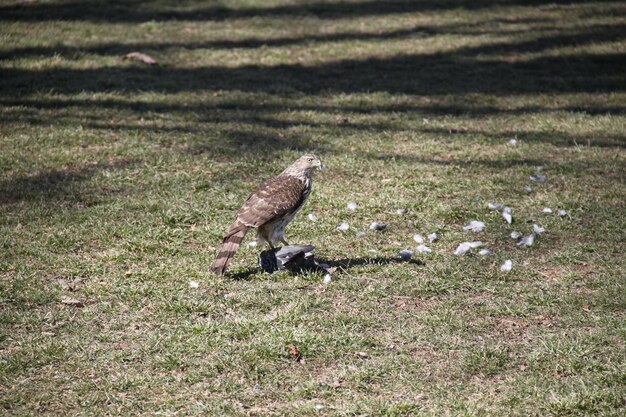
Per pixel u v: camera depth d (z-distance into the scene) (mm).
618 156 17125
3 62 22516
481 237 13148
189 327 9953
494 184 15406
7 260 11750
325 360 9422
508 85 22750
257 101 20578
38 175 15195
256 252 12453
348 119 19359
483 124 19344
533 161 16797
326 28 29281
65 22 28016
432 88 22344
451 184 15281
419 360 9422
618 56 25719
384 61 25047
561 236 13234
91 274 11484
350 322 10273
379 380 9055
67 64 22812
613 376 9109
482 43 27344
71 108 19203
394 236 13141
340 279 11469
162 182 15000
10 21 27656
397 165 16234
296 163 11688
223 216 13594
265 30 28625
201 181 15039
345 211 13930
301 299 10734
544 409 8508
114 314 10367
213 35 27609
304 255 11641
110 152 16422
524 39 27844
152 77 22281
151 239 12656
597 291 11336
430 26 29750
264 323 10086
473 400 8672
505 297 11141
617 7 32562
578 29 29172
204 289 11062
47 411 8344
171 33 27609
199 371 9117
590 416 8406
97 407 8430
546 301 10961
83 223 13117
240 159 16281
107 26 28047
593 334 10070
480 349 9672
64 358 9281
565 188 15297
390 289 11227
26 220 13188
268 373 9148
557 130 18969
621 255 12539
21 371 8992
